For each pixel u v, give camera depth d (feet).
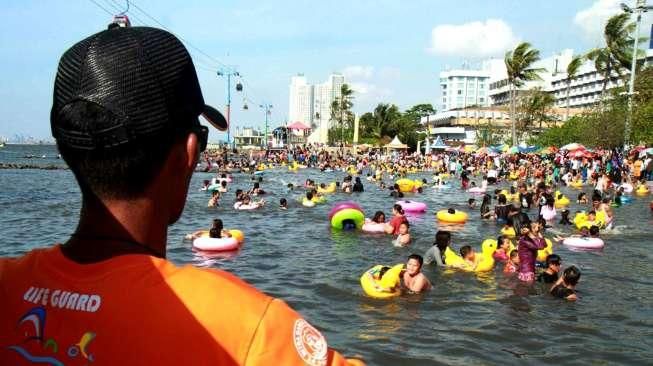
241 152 315.58
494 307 30.55
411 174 175.94
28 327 4.20
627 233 59.21
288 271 38.06
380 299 31.50
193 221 63.05
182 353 3.98
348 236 53.31
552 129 206.80
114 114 4.26
